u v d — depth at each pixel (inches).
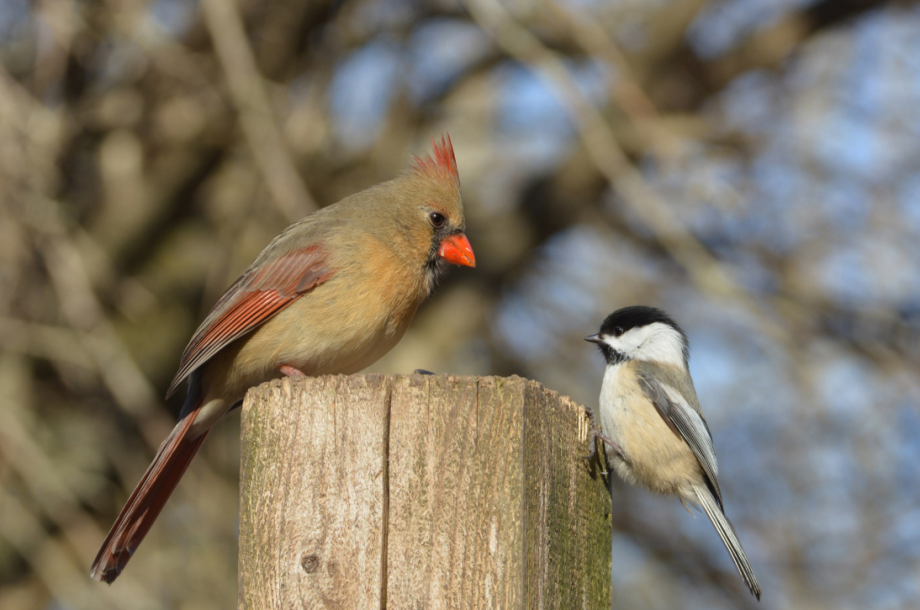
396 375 191.3
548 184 641.6
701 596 661.9
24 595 541.3
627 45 636.7
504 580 178.7
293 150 517.7
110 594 493.7
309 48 559.8
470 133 655.1
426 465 185.5
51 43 471.8
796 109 599.2
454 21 596.4
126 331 563.5
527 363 685.3
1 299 459.2
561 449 199.2
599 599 208.8
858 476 604.7
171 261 591.5
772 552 616.1
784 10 629.9
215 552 524.4
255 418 194.7
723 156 601.6
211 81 515.8
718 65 621.6
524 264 660.1
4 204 447.8
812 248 601.6
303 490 188.7
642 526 672.4
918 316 601.9
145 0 493.7
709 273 506.6
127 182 574.9
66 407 561.6
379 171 595.2
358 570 183.5
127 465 549.6
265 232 548.7
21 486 507.5
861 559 598.9
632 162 585.0
